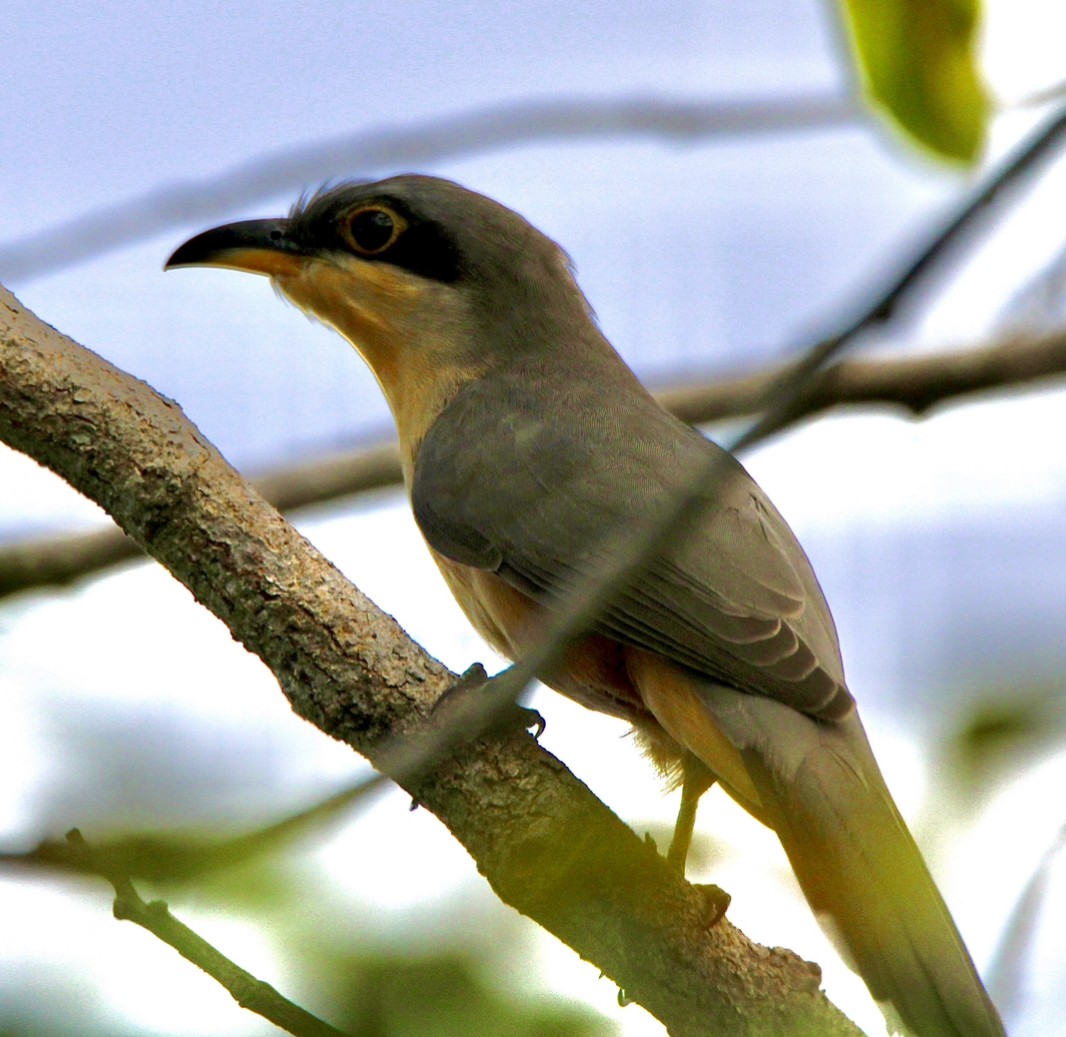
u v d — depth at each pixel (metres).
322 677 7.90
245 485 8.24
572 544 10.20
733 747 8.59
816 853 7.95
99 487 8.20
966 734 6.81
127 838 4.58
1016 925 5.97
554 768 7.88
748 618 9.00
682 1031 7.59
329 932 5.75
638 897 7.63
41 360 8.26
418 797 7.90
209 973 5.67
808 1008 7.60
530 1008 5.80
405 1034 5.68
